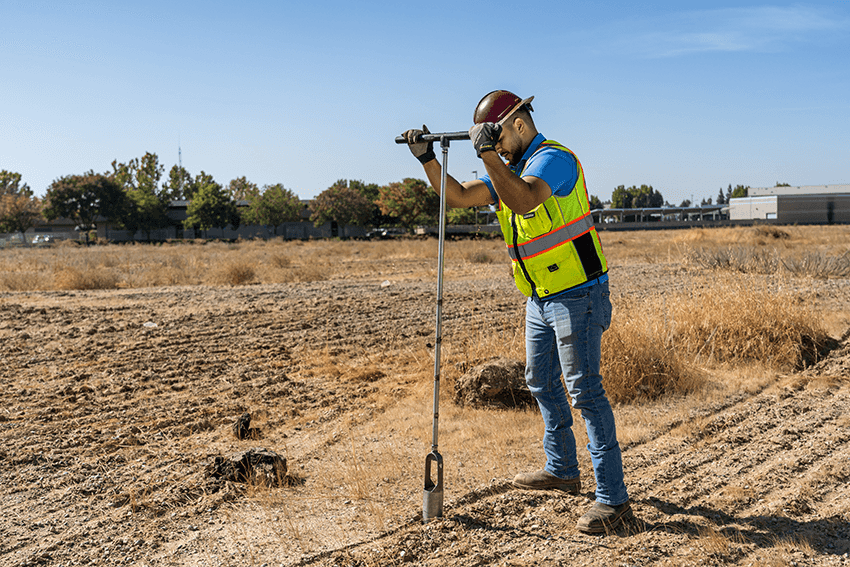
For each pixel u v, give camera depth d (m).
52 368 6.42
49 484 3.62
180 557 2.78
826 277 13.39
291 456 4.05
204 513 3.22
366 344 7.55
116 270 19.12
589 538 2.82
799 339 6.22
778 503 3.08
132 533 3.01
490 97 3.06
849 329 7.20
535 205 2.75
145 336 8.12
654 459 3.78
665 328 6.10
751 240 29.09
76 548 2.88
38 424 4.67
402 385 5.69
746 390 5.16
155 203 78.25
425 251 29.52
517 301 10.84
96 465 3.89
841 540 2.71
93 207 74.50
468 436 4.25
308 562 2.68
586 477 3.53
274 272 17.80
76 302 11.46
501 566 2.59
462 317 9.31
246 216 80.50
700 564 2.55
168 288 14.27
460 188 3.21
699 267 15.90
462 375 5.18
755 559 2.58
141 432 4.50
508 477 3.54
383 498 3.33
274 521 3.10
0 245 51.22
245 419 4.43
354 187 96.19
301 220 83.56
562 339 2.98
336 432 4.46
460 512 3.10
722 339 6.23
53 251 33.31
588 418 2.98
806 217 93.56
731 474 3.50
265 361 6.73
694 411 4.67
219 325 8.93
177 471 3.79
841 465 3.52
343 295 12.26
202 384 5.82
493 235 54.94
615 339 5.25
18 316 9.71
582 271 2.94
